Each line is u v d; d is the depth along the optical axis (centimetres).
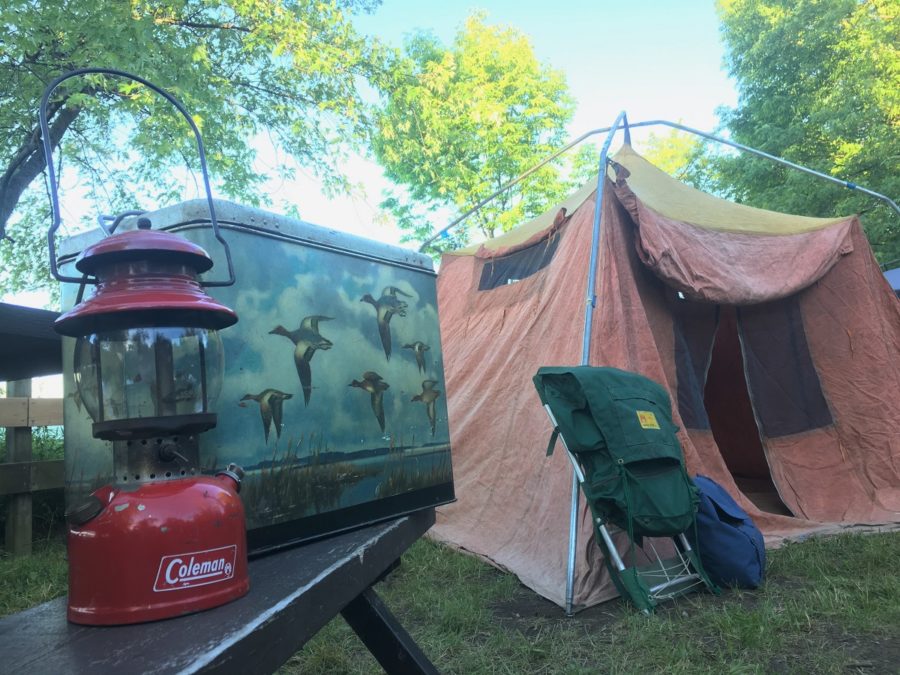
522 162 1659
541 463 401
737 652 256
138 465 90
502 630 286
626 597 314
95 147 825
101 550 82
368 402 145
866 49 1362
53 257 96
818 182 1333
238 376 117
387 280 158
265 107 895
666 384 385
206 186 112
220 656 69
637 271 433
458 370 496
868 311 511
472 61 1711
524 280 492
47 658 70
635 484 308
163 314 92
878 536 411
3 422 408
